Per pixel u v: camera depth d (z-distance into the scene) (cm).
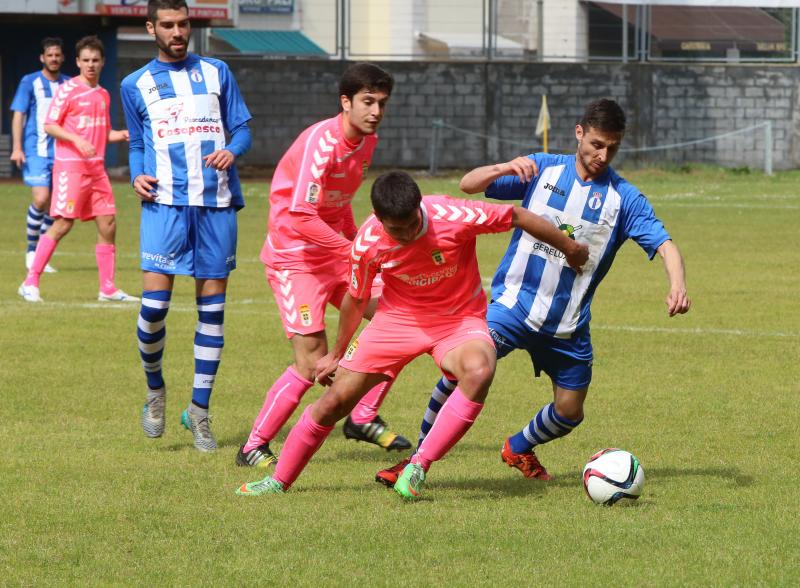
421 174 10394
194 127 2100
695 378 2697
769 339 3172
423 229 1652
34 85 4412
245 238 5844
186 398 2509
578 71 10756
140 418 2323
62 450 2050
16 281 4262
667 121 10856
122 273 4531
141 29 11762
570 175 1817
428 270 1688
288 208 1989
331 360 1769
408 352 1736
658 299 3897
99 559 1454
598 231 1808
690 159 10875
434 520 1620
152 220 2094
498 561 1444
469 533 1555
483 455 2067
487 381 1684
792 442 2123
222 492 1783
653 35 11069
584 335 1839
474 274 1753
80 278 4356
